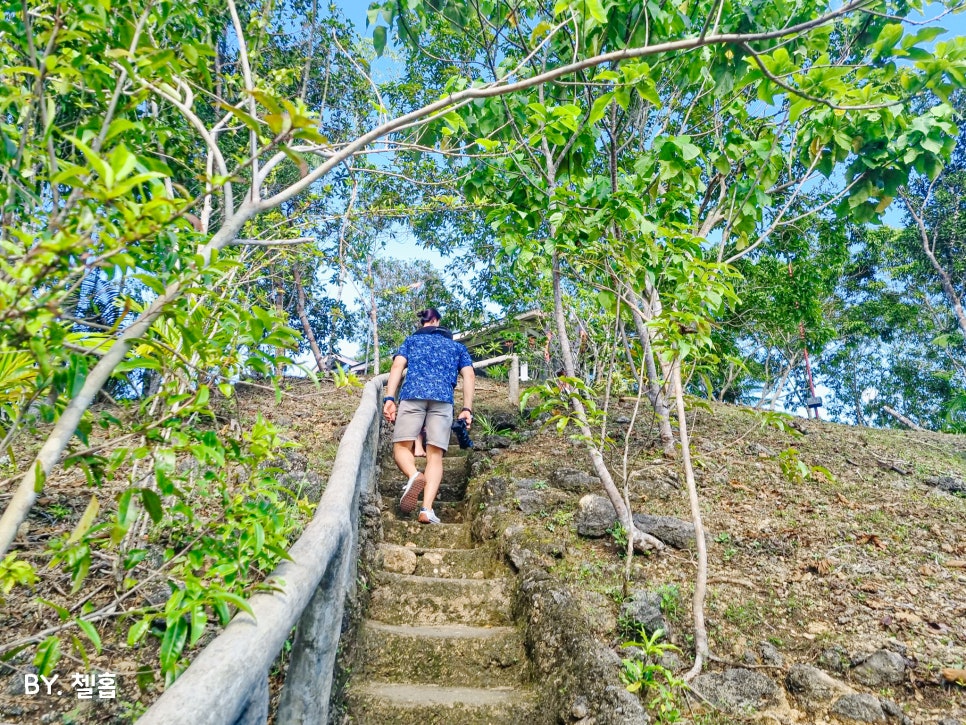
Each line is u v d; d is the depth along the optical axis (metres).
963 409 14.61
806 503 4.65
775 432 6.62
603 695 2.56
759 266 9.35
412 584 3.60
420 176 5.21
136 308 1.43
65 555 1.43
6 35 1.78
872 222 4.87
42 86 1.44
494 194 4.61
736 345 13.26
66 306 1.45
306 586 1.76
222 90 3.90
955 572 3.66
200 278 1.52
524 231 4.40
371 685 2.90
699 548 2.95
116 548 2.53
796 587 3.46
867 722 2.53
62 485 3.38
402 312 13.45
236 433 2.69
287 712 2.05
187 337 1.44
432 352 4.77
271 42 6.84
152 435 1.44
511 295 8.79
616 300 4.01
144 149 2.02
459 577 3.94
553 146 4.63
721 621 3.12
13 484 3.14
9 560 1.62
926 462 6.13
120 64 1.57
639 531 3.80
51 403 1.27
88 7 1.63
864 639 3.00
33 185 1.65
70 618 1.55
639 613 3.01
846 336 19.36
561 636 2.96
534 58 4.59
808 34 3.20
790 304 9.59
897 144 4.17
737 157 4.75
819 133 4.28
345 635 2.99
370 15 4.21
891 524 4.34
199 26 2.80
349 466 2.97
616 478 4.85
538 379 9.95
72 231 1.26
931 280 18.20
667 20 3.85
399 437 4.57
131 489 1.37
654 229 3.46
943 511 4.64
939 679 2.73
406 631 3.20
